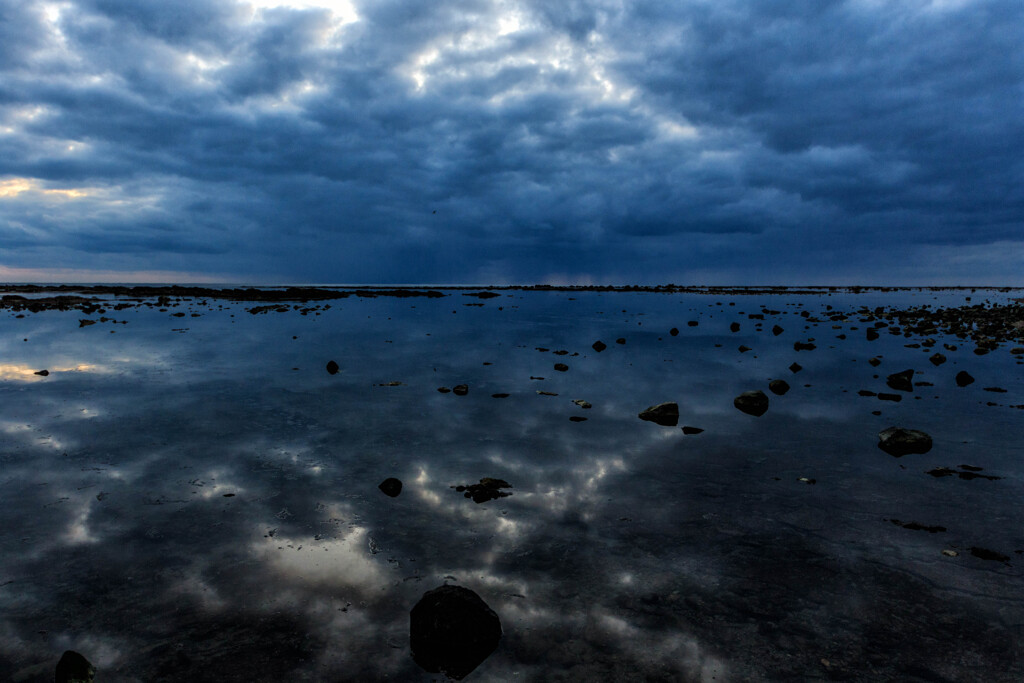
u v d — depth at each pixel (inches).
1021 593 151.0
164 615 138.8
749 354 616.4
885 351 633.6
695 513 202.8
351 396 394.0
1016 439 294.0
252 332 804.6
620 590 152.1
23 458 254.2
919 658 125.0
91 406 353.7
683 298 2218.3
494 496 217.2
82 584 151.8
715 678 118.3
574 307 1574.8
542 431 311.3
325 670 119.9
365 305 1617.9
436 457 264.7
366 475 239.8
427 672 119.6
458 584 154.5
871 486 229.8
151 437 290.0
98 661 121.7
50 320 944.9
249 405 363.3
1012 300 1995.6
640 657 125.1
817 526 192.7
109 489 219.6
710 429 316.8
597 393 412.2
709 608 144.3
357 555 169.9
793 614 142.0
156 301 1542.8
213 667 120.2
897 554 172.7
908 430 286.7
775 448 281.9
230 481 230.5
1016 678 118.3
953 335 791.1
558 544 178.4
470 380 459.8
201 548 172.9
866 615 141.6
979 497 217.8
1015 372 491.2
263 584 153.2
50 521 190.1
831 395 406.0
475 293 2829.7
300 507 205.0
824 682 117.4
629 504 210.5
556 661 123.3
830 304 1728.6
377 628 135.0
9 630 132.3
